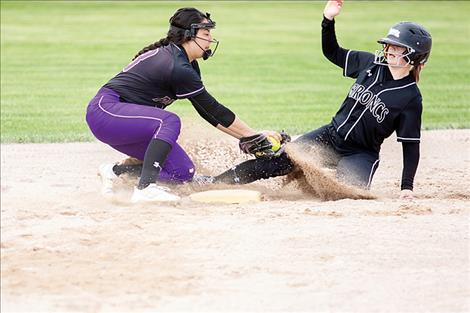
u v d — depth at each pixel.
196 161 20.19
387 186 20.20
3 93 39.81
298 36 66.44
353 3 97.00
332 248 13.41
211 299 11.34
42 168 22.41
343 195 17.78
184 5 94.81
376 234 14.16
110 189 17.33
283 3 98.31
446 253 13.21
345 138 18.05
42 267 12.55
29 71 47.66
